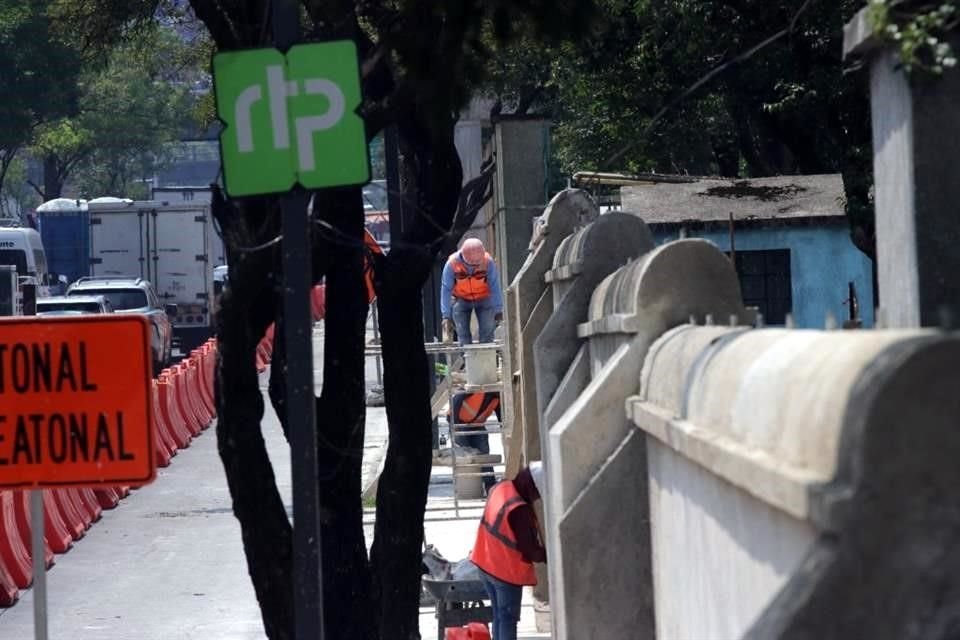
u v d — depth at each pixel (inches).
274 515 912.3
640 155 2250.2
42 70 6087.6
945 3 535.5
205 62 1611.7
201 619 1519.4
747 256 1927.9
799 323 1919.3
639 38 1982.0
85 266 5905.5
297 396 682.2
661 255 758.5
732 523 507.2
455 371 2294.5
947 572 341.1
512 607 1185.4
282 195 700.7
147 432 826.2
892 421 341.7
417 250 1001.5
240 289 877.2
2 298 3690.9
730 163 2837.1
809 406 388.8
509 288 1654.8
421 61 853.8
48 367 824.3
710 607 557.6
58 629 1497.3
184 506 2265.0
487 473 2053.4
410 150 1019.3
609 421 773.3
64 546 1923.0
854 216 1715.1
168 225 5157.5
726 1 1856.5
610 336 870.4
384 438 2859.3
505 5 837.2
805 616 345.4
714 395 524.1
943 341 340.2
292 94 701.9
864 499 342.0
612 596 770.8
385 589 1000.9
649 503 756.0
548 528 976.3
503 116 2397.9
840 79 1861.5
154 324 4229.8
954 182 554.9
